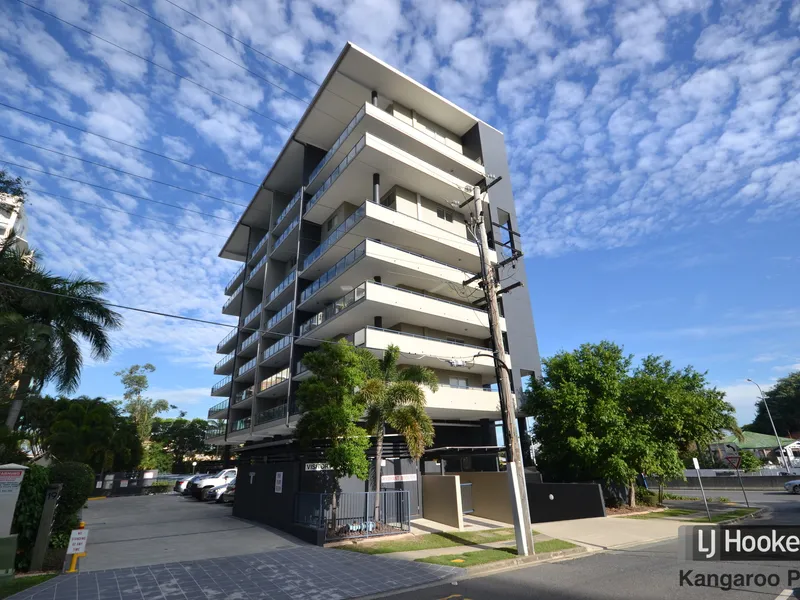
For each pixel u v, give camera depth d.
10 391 19.55
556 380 21.14
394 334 23.83
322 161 31.89
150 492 39.22
